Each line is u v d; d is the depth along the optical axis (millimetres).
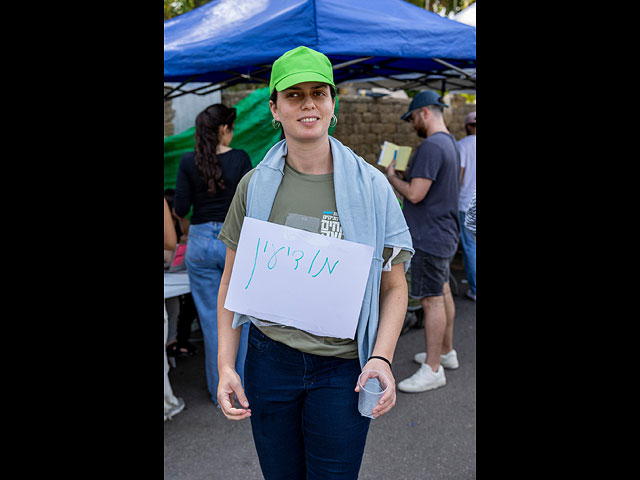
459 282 5672
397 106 7719
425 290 3047
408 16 3117
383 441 2631
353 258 1260
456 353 3711
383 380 1252
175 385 3318
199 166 2637
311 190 1314
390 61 3770
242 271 1321
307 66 1207
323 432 1349
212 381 2984
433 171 2854
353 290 1268
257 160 4484
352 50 2742
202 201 2713
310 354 1332
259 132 4422
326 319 1282
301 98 1238
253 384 1403
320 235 1275
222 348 1407
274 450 1438
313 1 2691
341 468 1371
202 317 2875
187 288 2996
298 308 1289
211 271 2797
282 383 1364
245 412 1330
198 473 2412
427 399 3047
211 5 3734
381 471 2391
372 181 1302
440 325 3098
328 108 1258
